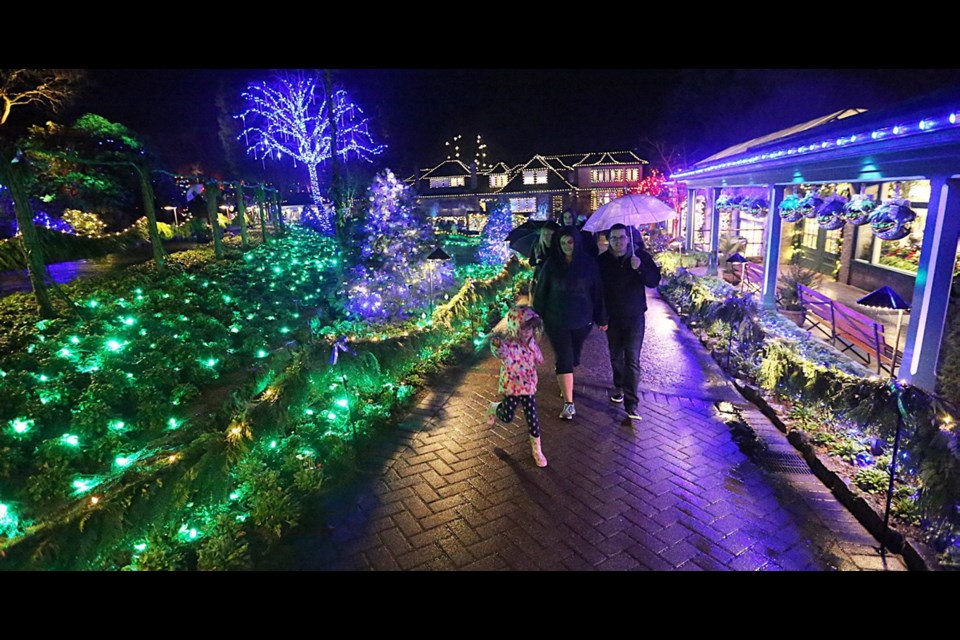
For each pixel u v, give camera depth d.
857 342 8.23
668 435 5.41
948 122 4.90
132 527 3.43
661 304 11.99
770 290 9.68
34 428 5.29
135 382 6.26
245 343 8.46
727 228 19.16
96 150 23.52
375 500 4.29
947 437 3.79
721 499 4.28
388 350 6.73
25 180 9.46
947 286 5.54
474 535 3.84
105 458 5.00
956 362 5.67
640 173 51.00
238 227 39.66
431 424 5.66
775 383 6.18
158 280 12.19
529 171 52.44
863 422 4.71
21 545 3.07
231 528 3.77
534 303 5.79
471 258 21.77
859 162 6.81
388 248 12.55
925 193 9.63
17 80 20.25
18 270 15.33
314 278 15.40
